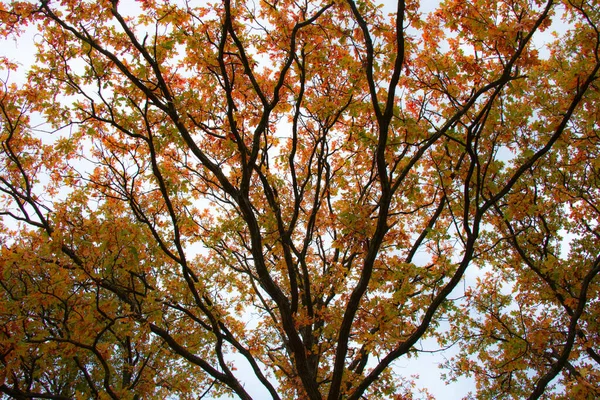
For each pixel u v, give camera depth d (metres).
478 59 6.85
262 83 8.24
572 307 7.76
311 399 6.27
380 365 6.16
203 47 7.38
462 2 6.17
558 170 8.55
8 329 6.17
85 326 6.10
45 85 7.00
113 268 6.42
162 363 9.53
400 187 7.83
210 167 6.91
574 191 8.59
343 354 6.00
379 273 7.28
